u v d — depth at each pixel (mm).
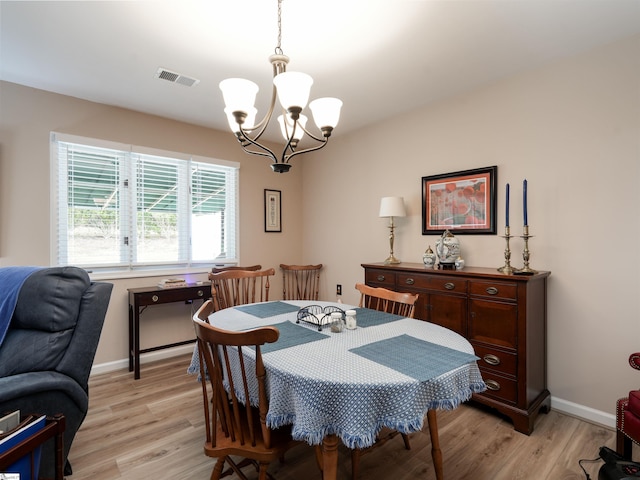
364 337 1541
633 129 1976
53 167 2730
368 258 3617
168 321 3330
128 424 2115
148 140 3201
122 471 1685
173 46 2074
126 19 1812
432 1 1671
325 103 1575
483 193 2641
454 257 2559
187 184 3490
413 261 3184
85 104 2865
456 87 2672
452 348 1398
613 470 1417
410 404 1070
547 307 2316
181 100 2881
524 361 2039
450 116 2861
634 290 1982
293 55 2176
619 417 1604
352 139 3770
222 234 3752
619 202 2027
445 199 2898
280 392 1183
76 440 1943
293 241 4363
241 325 1762
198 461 1771
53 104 2727
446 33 1948
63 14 1765
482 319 2238
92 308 1691
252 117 1686
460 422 2168
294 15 1771
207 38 1987
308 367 1196
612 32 1951
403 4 1693
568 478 1631
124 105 2986
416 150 3127
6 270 1729
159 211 3322
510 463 1749
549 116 2303
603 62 2078
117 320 3025
